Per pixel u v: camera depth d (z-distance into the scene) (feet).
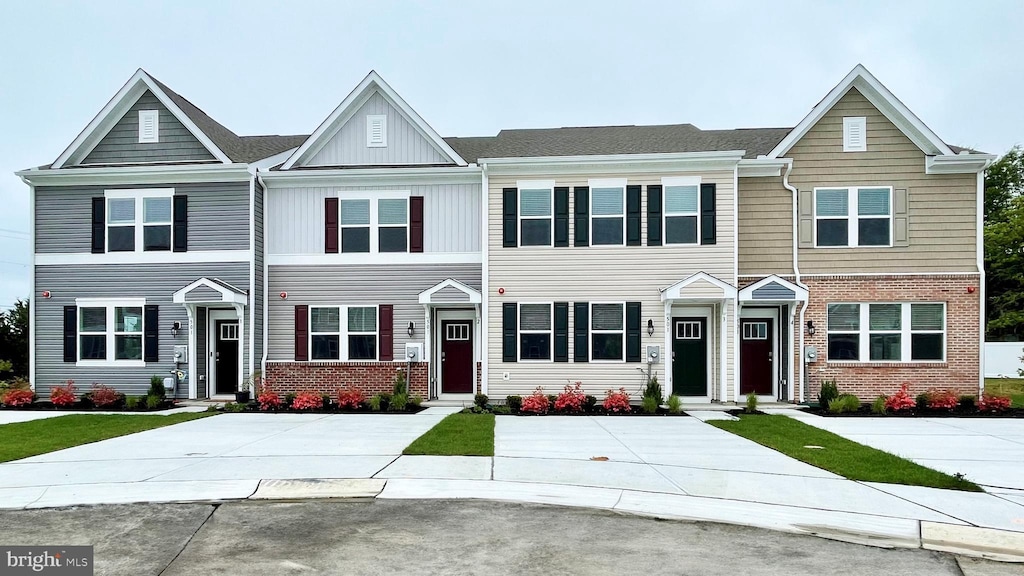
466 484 26.73
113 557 19.29
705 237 53.98
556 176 55.31
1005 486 26.89
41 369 58.44
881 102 54.65
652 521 22.74
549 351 54.95
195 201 57.72
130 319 58.18
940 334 54.49
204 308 58.39
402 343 57.36
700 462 30.91
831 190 55.16
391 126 58.90
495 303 55.26
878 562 18.98
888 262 54.54
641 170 54.65
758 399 55.93
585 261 54.85
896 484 27.02
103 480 27.45
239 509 23.97
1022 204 98.89
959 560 19.27
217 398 57.67
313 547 20.06
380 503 24.64
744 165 54.80
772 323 56.59
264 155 62.13
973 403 48.70
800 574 18.03
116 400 53.67
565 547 20.07
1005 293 104.63
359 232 58.03
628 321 54.24
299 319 57.82
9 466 30.14
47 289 58.65
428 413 49.01
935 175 54.44
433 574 17.88
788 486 26.58
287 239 58.29
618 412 48.70
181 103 60.44
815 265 55.06
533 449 33.88
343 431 40.01
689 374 55.77
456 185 57.41
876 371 54.39
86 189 58.49
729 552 19.72
